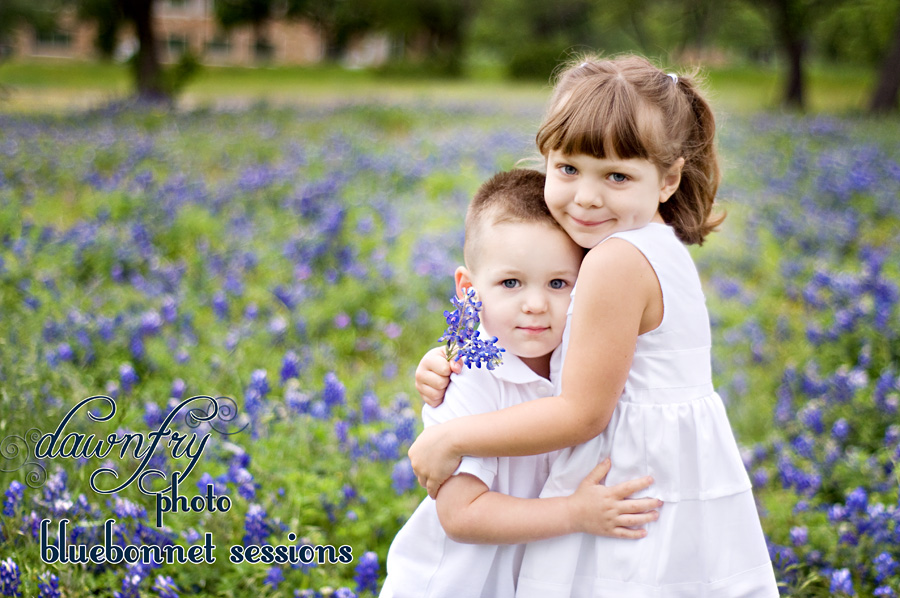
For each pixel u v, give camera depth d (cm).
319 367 503
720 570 207
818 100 3116
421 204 927
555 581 204
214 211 818
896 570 308
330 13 4488
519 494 216
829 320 572
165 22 5141
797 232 816
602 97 196
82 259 637
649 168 200
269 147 1348
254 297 600
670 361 205
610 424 208
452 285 621
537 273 208
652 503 203
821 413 434
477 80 4372
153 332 495
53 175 1023
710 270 752
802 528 325
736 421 461
